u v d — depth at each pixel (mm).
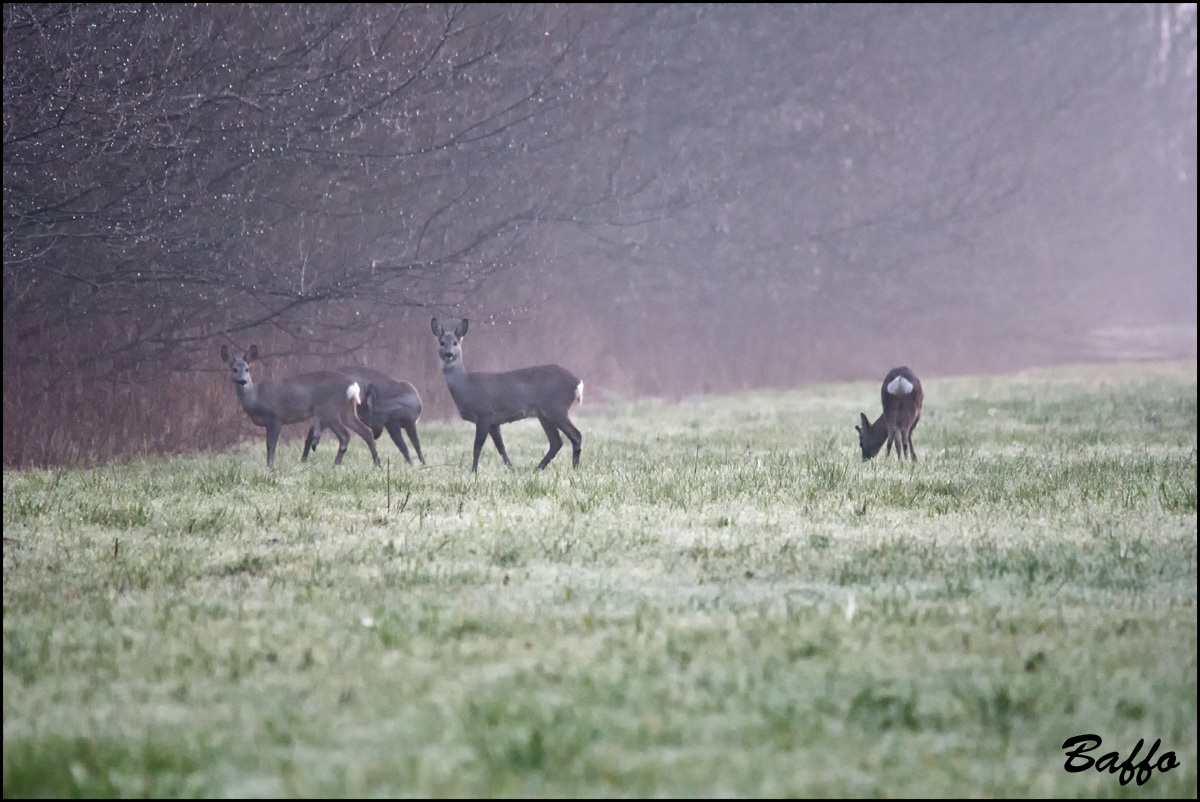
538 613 9312
